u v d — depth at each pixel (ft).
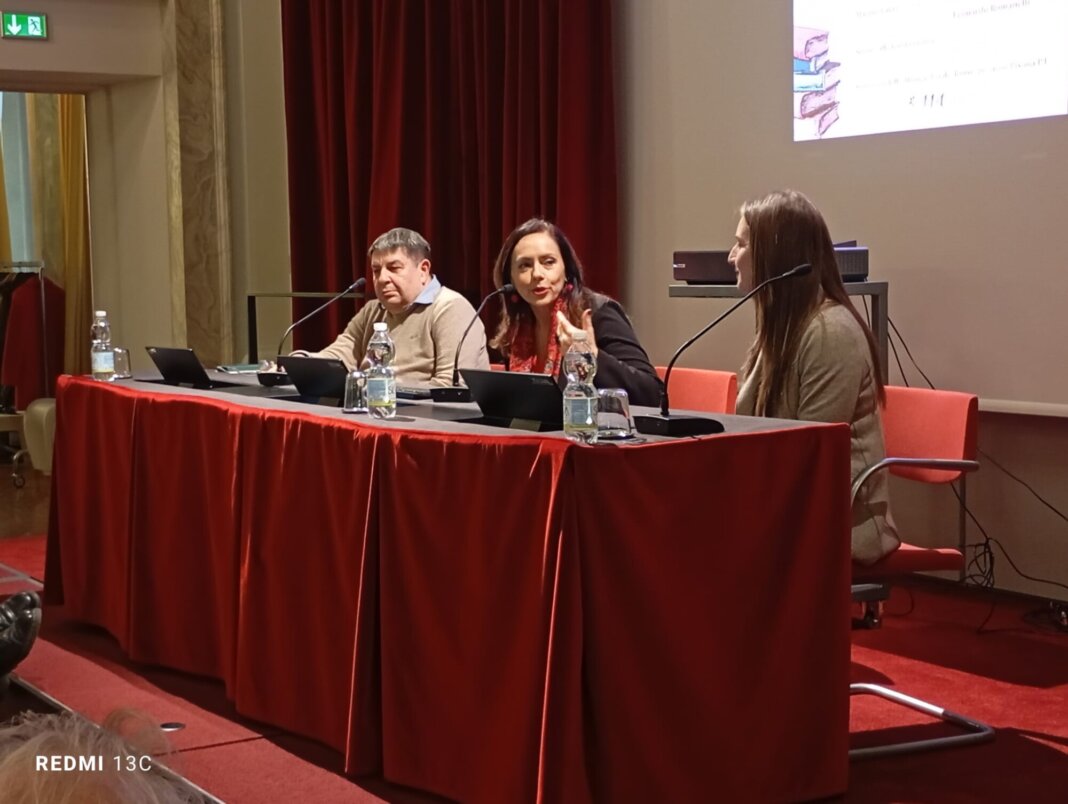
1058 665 10.90
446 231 18.79
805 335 9.20
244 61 22.24
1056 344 12.37
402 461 7.94
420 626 7.91
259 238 22.65
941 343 13.34
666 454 7.15
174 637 10.57
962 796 8.01
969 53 12.84
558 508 6.93
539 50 16.63
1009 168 12.60
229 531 9.70
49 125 27.14
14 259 28.22
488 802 7.48
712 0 15.33
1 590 14.11
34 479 22.34
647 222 16.43
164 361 12.01
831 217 14.29
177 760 2.21
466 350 12.71
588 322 10.55
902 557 9.06
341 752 8.68
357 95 19.62
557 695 6.94
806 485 7.73
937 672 10.73
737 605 7.49
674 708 7.28
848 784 8.08
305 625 8.93
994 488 13.33
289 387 11.42
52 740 1.86
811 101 14.32
